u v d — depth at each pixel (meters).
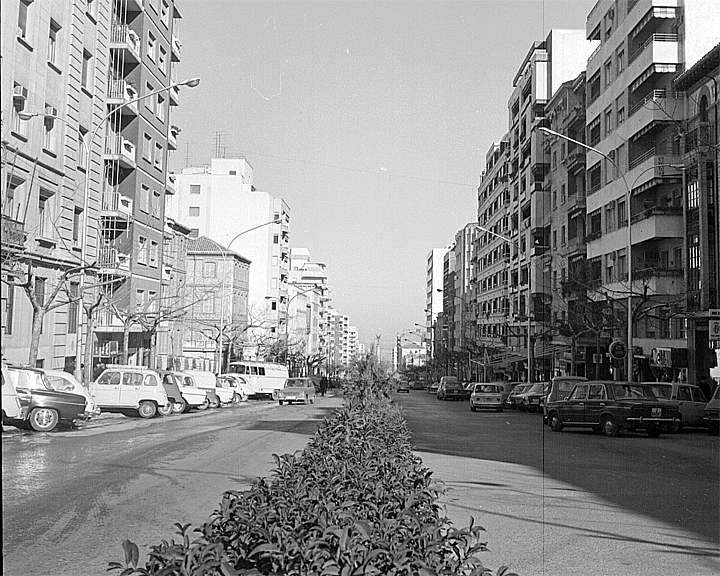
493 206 86.62
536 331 61.00
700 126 34.19
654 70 38.81
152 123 47.84
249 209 95.00
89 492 11.42
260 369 60.12
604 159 47.00
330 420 10.34
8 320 26.31
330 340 180.38
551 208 61.72
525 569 7.33
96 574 6.79
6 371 21.97
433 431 24.94
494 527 9.29
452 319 124.19
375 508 4.85
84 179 32.66
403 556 3.78
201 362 75.06
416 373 138.38
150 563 3.40
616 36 45.25
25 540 8.22
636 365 37.75
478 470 14.63
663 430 25.55
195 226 95.19
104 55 36.09
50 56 29.20
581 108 53.06
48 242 27.67
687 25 38.03
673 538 8.79
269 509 4.28
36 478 12.82
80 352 34.31
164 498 10.91
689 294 33.03
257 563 3.76
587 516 10.05
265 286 94.94
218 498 10.90
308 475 5.50
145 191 46.84
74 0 31.12
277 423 27.80
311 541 3.73
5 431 21.81
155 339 51.44
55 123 29.36
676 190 37.94
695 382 34.47
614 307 41.06
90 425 25.61
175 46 54.03
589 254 48.31
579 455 17.73
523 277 68.19
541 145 63.91
